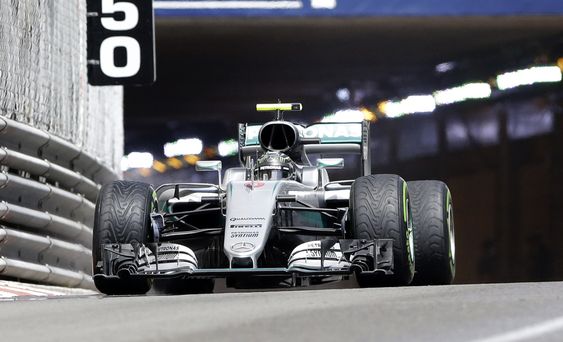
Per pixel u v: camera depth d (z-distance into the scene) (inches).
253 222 1028.5
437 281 1192.2
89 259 1704.0
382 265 1027.3
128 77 1758.1
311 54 3727.9
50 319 723.4
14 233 1341.0
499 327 582.6
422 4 2731.3
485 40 3454.7
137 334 592.4
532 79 3666.3
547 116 3715.6
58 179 1555.1
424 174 4325.8
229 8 2591.0
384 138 4379.9
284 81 4320.9
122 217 1059.9
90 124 1774.1
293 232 1058.7
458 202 4237.2
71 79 1660.9
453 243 1221.1
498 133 3937.0
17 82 1425.9
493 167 4001.0
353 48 3607.3
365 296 842.8
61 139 1571.1
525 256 3895.2
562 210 3698.3
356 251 1010.7
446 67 3946.9
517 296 792.3
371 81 4291.3
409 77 4170.8
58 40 1598.2
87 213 1707.7
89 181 1716.3
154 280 1240.2
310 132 1298.0
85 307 831.7
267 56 3779.5
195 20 3009.4
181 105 4736.7
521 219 3905.0
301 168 1178.0
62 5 1622.8
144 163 5246.1
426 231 1173.1
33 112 1483.8
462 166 4138.8
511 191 3932.1
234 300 842.8
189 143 5157.5
